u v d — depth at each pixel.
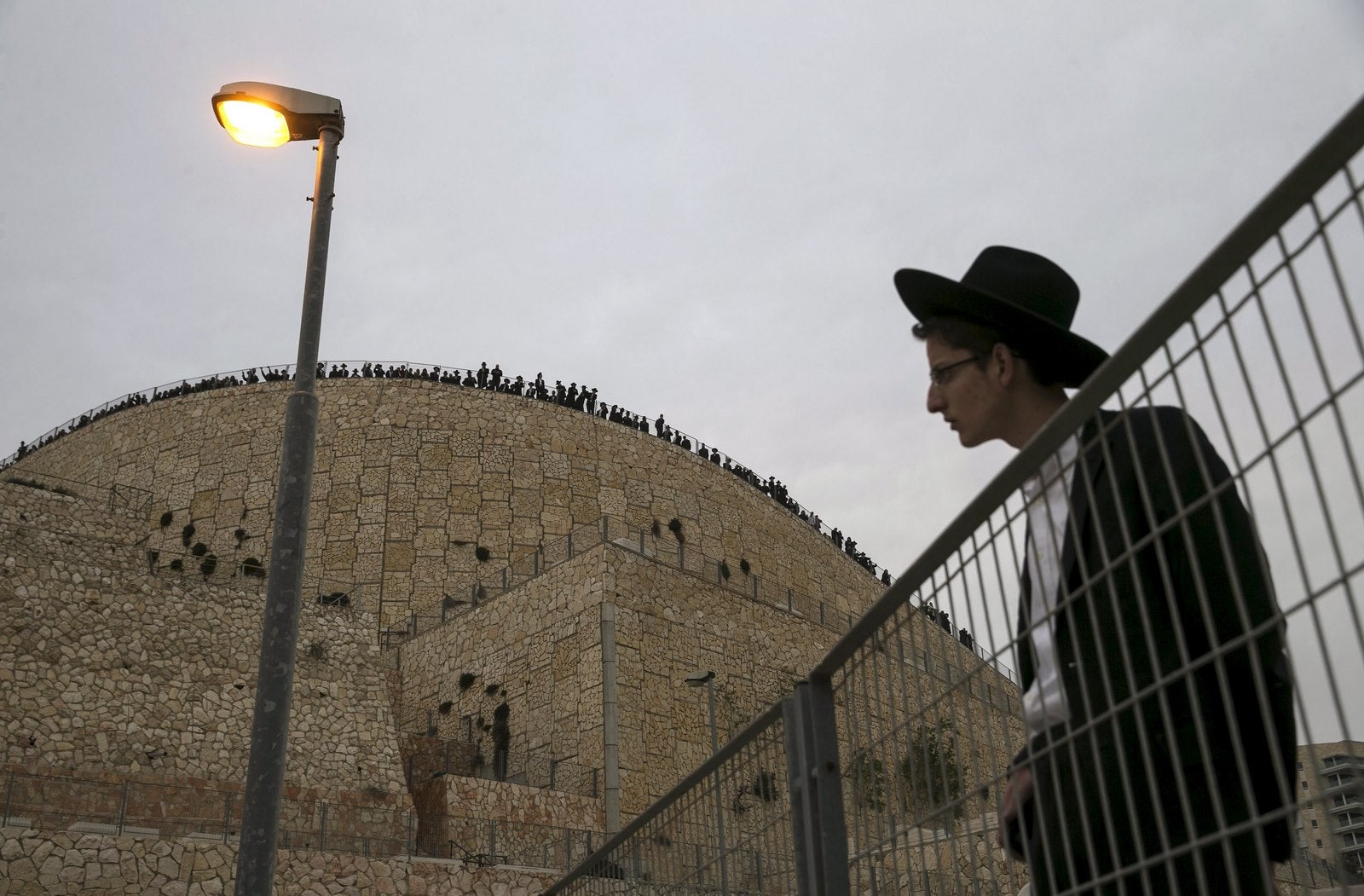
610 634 38.16
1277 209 1.79
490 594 44.84
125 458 59.53
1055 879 2.66
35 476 63.31
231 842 26.53
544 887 30.53
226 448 57.09
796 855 3.95
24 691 28.77
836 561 66.19
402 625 51.56
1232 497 2.35
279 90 11.66
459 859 29.48
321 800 32.09
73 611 30.80
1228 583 2.30
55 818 25.34
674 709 38.97
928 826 3.09
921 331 3.43
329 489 55.41
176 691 31.50
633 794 35.75
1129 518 2.61
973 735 2.87
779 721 4.30
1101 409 2.80
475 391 58.47
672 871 5.33
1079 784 2.52
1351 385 1.64
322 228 11.34
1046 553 2.94
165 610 32.62
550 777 37.22
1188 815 2.14
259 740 9.09
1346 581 1.66
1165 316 2.07
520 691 40.12
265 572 51.47
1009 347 3.23
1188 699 2.47
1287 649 1.83
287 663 9.41
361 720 35.00
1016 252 3.43
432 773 37.41
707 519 59.75
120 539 36.62
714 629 42.50
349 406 57.56
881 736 3.42
